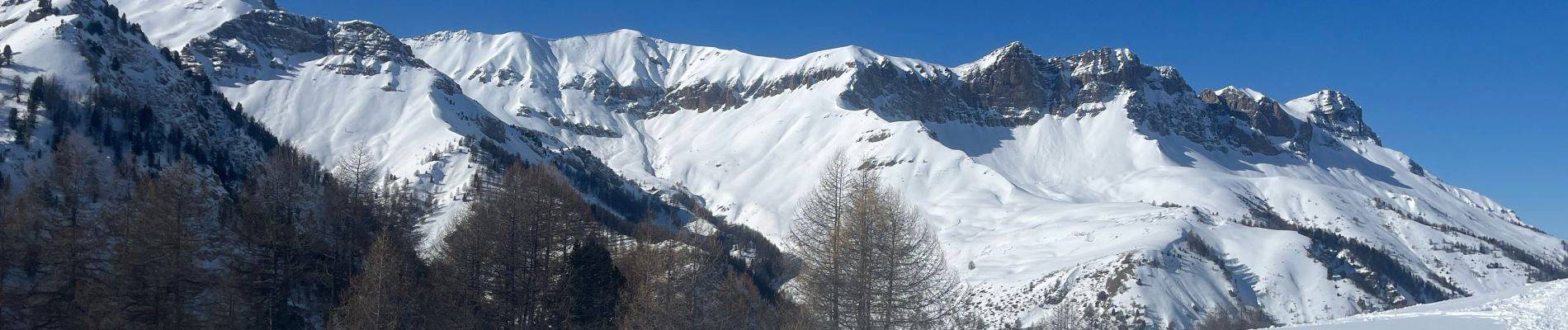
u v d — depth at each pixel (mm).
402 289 57625
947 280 50156
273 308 62312
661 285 56844
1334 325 56094
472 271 61125
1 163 100125
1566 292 54594
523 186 62250
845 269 47031
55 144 111625
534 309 59438
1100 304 167125
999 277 192000
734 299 63156
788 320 52062
